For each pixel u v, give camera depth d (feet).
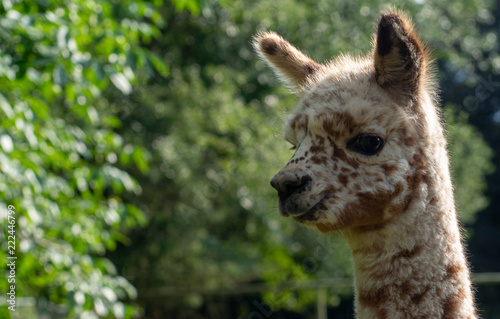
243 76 60.64
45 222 27.32
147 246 62.44
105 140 28.09
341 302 68.03
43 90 25.72
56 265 25.73
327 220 15.03
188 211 60.44
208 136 58.75
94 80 24.91
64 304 28.58
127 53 24.98
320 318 53.11
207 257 65.41
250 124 57.98
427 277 15.20
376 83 15.72
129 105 58.13
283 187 15.19
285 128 16.49
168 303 66.33
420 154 15.46
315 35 61.62
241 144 57.88
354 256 16.15
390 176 15.06
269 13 60.08
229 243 67.51
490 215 107.55
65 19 25.12
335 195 15.01
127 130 58.44
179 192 58.75
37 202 25.26
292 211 15.11
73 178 27.37
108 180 26.73
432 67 17.40
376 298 15.51
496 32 92.63
